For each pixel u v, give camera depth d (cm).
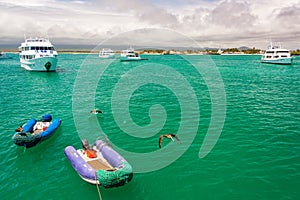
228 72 6319
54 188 1259
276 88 3906
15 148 1669
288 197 1185
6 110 2595
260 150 1628
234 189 1248
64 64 8719
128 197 1202
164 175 1373
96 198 1196
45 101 3006
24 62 5962
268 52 9162
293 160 1497
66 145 1723
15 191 1238
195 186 1276
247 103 2858
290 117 2302
